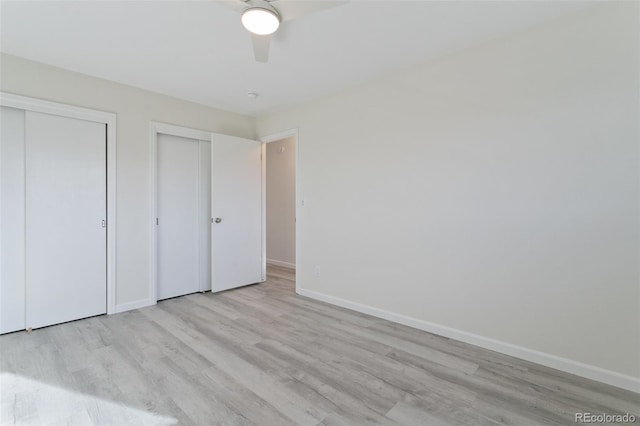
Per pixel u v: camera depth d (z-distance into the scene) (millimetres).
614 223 1890
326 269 3527
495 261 2334
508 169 2262
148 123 3332
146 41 2334
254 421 1588
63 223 2850
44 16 2016
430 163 2660
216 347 2391
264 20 1709
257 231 4336
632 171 1835
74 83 2852
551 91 2080
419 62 2678
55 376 1978
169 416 1622
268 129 4219
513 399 1772
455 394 1815
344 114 3299
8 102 2525
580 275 1999
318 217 3596
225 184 3912
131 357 2225
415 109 2746
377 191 3037
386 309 2998
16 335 2580
